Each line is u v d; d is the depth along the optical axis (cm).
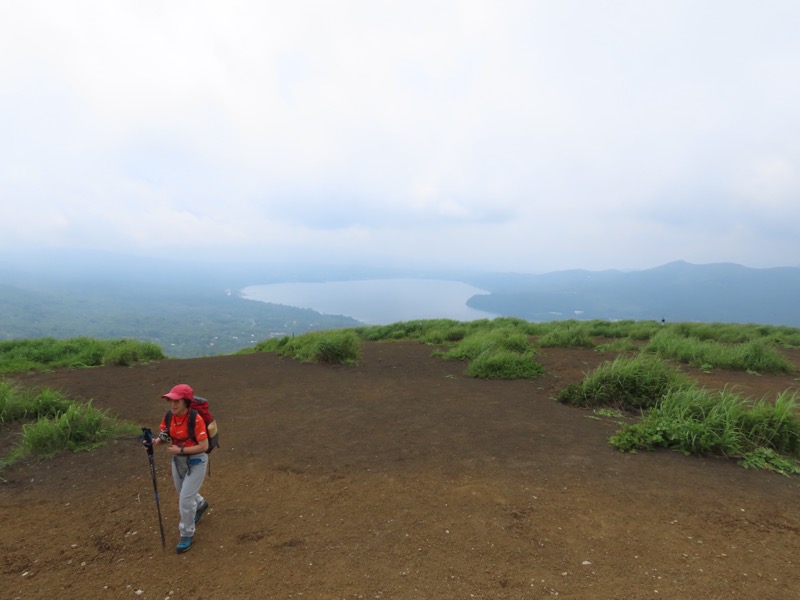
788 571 347
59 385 1075
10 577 364
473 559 370
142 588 345
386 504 474
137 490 527
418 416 794
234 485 532
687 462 573
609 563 359
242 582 349
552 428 715
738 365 1179
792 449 602
